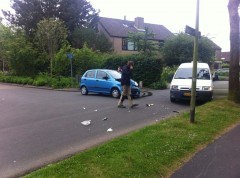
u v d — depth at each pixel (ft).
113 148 23.90
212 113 39.99
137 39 127.75
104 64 92.12
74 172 19.15
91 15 149.79
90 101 55.57
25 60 110.11
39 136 30.01
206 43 137.08
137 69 83.76
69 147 26.27
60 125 35.06
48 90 83.30
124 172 19.61
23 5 143.33
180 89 51.60
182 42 134.51
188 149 25.45
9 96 66.69
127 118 38.99
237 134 31.27
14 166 21.80
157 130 30.25
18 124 35.94
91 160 21.18
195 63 33.47
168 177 20.13
